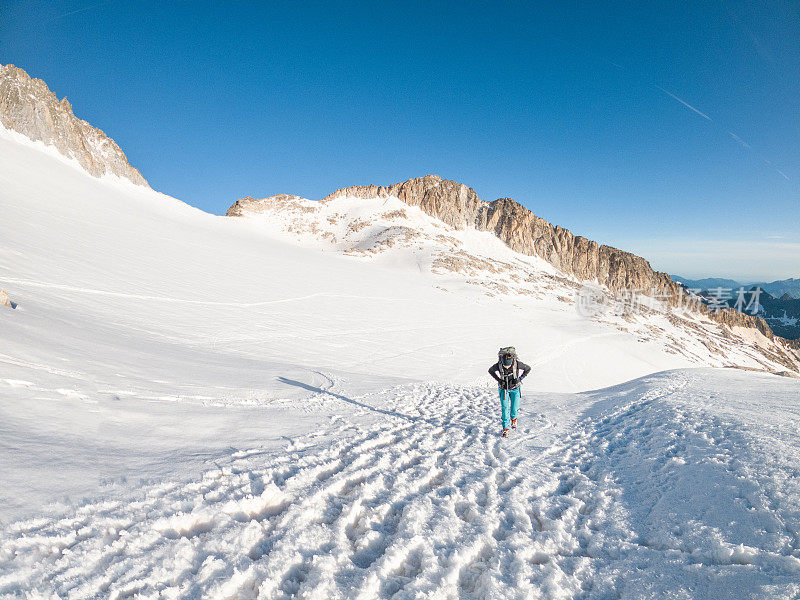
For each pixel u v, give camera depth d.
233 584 2.72
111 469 3.99
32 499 3.14
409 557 3.27
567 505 4.48
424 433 7.32
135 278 31.98
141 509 3.41
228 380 10.08
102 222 55.19
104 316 18.25
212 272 45.97
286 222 156.00
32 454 3.79
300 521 3.63
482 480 5.09
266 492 3.98
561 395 12.36
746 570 2.83
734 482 4.08
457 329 47.91
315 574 2.91
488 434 7.60
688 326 99.12
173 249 53.16
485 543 3.54
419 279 83.50
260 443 5.58
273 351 22.50
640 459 5.60
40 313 11.77
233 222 139.62
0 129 91.38
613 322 76.50
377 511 3.99
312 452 5.50
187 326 23.44
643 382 11.57
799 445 4.65
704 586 2.81
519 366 7.65
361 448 5.94
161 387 7.57
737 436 5.28
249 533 3.30
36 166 74.44
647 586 2.93
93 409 5.35
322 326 34.78
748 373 11.95
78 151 108.69
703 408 7.22
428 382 14.25
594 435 7.36
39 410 4.80
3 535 2.70
